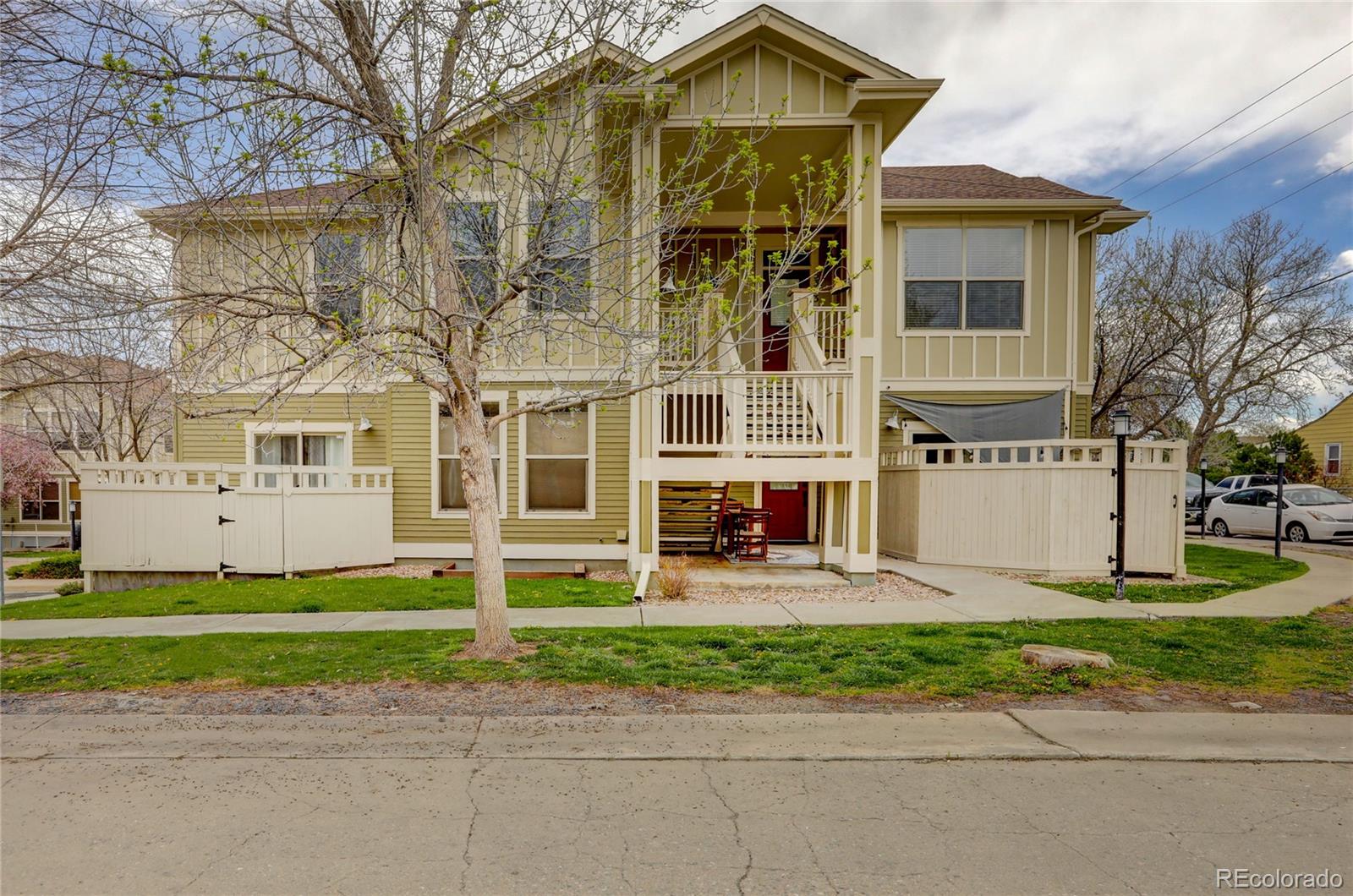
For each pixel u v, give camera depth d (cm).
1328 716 504
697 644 677
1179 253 2058
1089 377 1396
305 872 318
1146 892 303
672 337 721
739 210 1273
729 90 966
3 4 587
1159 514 1041
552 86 769
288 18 598
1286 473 2788
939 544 1150
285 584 1012
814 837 349
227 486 1073
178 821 367
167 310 623
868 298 989
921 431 1397
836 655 640
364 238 668
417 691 553
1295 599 870
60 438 2016
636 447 1027
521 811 376
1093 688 559
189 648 673
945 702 531
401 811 378
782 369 1340
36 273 657
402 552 1209
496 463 1187
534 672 590
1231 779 416
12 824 365
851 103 973
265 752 457
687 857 330
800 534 1444
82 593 1066
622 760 444
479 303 709
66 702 539
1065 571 1032
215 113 605
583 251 655
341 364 1221
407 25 621
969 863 325
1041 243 1373
